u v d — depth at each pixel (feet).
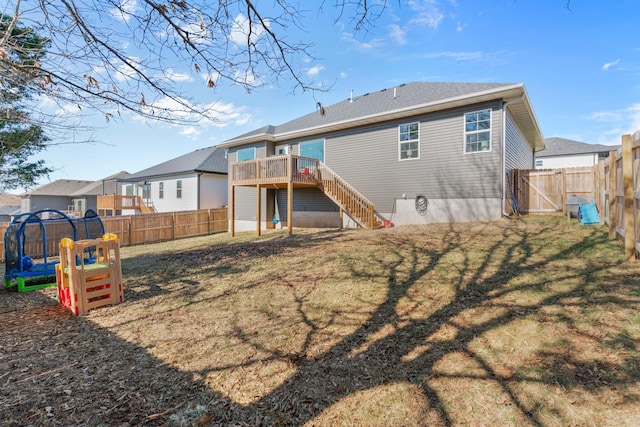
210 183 71.61
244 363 10.91
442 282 16.94
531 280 15.65
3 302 18.57
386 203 41.34
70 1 9.45
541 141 52.34
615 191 20.36
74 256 16.16
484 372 9.31
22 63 10.03
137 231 48.85
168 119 12.23
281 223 53.21
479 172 34.12
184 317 15.26
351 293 16.76
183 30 10.43
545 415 7.51
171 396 9.25
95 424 8.12
